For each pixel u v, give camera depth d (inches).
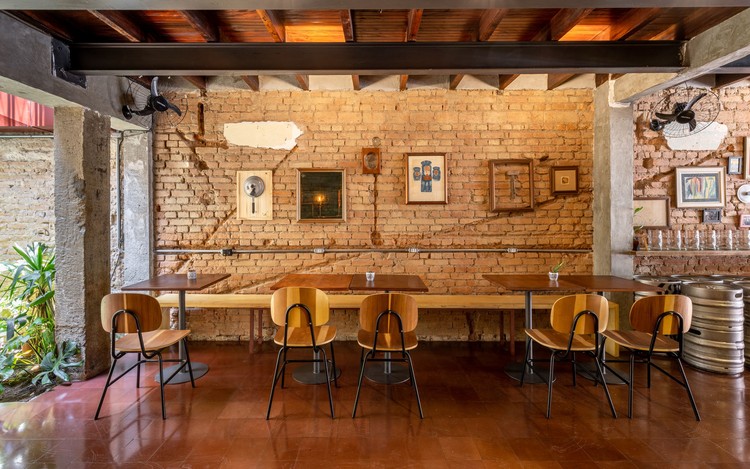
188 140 161.0
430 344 157.9
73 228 121.1
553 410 104.7
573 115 160.2
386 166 161.0
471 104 160.2
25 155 175.9
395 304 99.7
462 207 161.6
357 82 149.7
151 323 101.1
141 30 115.8
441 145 160.7
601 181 155.1
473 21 116.3
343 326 162.1
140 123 151.3
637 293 147.7
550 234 161.9
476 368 133.3
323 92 160.2
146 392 114.8
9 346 122.7
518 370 130.3
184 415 101.8
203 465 81.9
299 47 114.4
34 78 102.7
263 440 90.7
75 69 114.7
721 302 126.7
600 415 102.2
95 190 125.9
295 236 162.2
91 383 120.5
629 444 89.3
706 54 108.7
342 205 160.4
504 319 162.9
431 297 157.1
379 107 160.2
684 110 133.5
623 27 116.2
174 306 144.9
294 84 160.2
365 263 162.4
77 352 121.5
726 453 85.9
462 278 163.0
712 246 154.3
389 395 113.3
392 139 160.6
